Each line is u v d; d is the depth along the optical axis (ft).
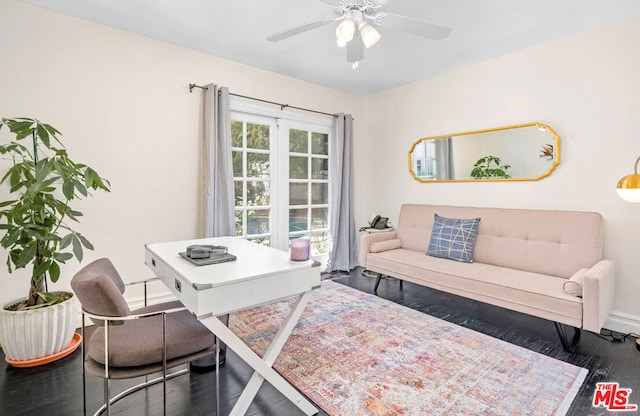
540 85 9.80
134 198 9.43
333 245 14.19
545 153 9.73
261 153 12.37
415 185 13.41
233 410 5.16
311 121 13.52
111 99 8.99
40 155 8.08
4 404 5.66
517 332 8.44
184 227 10.30
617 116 8.49
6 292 7.75
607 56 8.59
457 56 10.67
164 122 9.86
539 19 8.27
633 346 7.65
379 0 7.25
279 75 12.43
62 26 8.27
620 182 6.97
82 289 4.46
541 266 9.16
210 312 4.42
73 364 6.91
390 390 6.03
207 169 10.31
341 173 14.21
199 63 10.47
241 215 11.89
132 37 9.26
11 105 7.73
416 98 13.24
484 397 5.80
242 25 8.75
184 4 7.75
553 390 5.98
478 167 11.32
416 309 10.06
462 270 9.34
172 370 6.79
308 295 5.55
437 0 7.35
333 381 6.31
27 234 6.51
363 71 12.11
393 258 10.84
